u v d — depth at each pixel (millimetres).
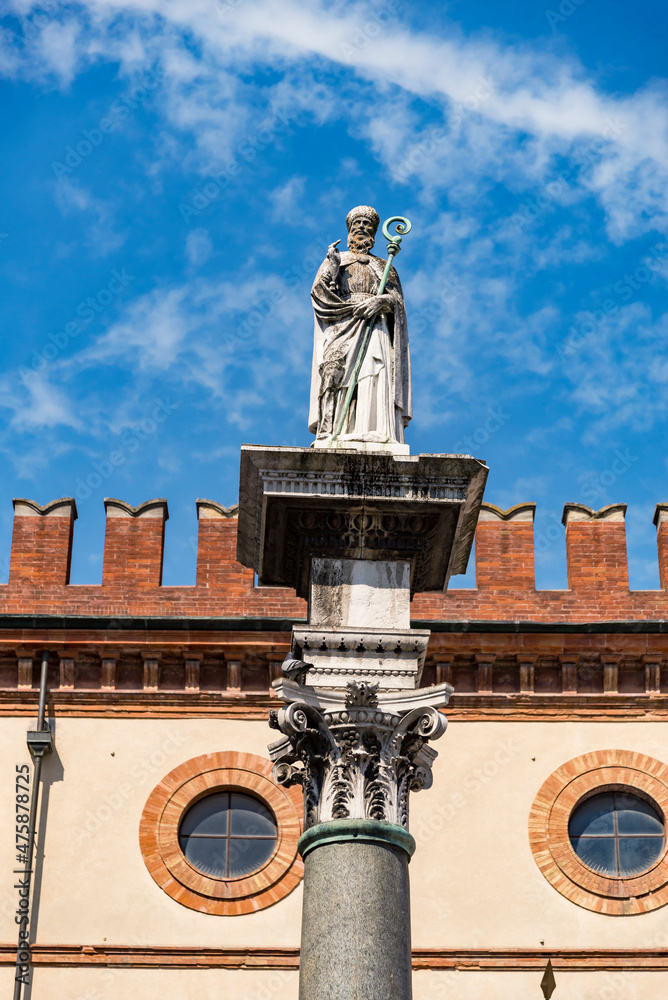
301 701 11859
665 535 25438
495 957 22172
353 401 13516
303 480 12312
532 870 22812
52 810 23188
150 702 24047
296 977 22109
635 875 22844
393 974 10664
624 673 24281
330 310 13984
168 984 22031
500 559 25062
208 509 25484
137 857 22875
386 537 12516
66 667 24188
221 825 23266
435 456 12336
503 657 24203
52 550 25188
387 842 11289
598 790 23500
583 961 22156
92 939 22281
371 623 12242
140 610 24625
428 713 11930
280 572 13211
